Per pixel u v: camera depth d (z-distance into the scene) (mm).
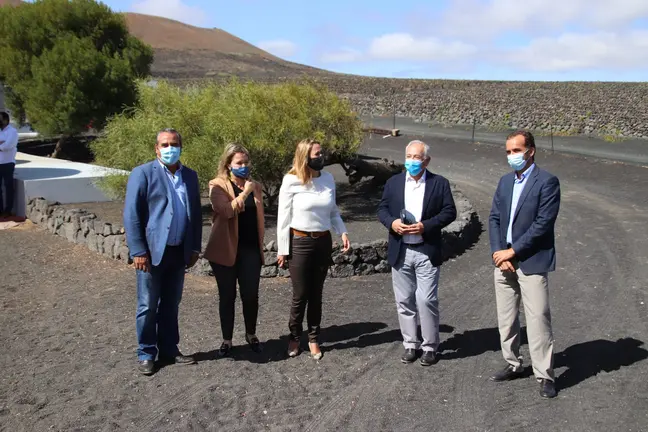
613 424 3918
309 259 4844
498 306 4562
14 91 21016
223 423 3957
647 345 5289
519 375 4668
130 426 3906
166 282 4781
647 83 40469
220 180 4840
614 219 11641
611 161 20047
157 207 4523
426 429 3887
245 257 4938
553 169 19250
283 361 4969
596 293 6945
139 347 4719
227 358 5016
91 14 21562
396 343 5398
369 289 7156
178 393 4367
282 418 4027
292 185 4789
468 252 9219
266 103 12133
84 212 9844
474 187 16750
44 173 13359
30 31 20266
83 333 5621
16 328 5773
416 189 4789
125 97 20156
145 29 122125
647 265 8156
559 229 10805
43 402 4215
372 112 40344
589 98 35750
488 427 3904
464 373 4746
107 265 8195
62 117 19266
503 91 40812
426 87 46844
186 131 11398
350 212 13219
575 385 4504
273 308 6371
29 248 9164
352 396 4352
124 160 11742
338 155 14641
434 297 4805
